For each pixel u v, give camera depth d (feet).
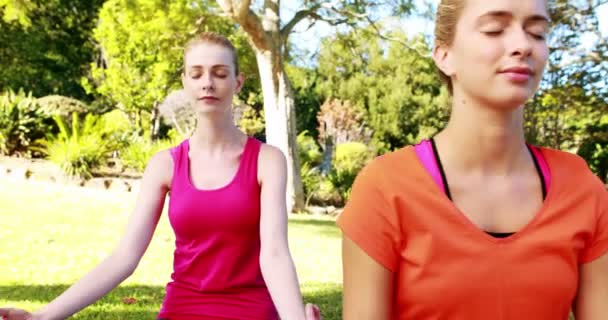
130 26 66.18
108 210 36.55
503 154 3.83
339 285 21.35
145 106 72.49
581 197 3.85
